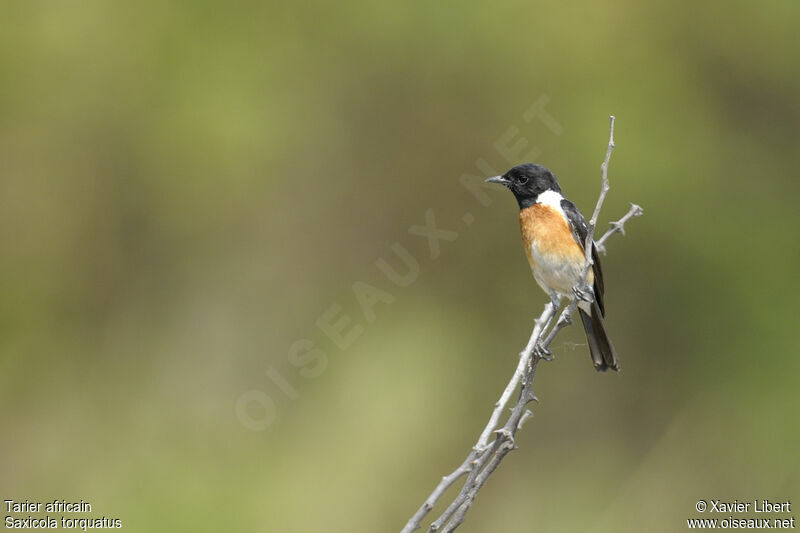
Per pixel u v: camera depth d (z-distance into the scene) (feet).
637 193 50.06
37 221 48.16
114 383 47.62
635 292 51.34
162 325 48.96
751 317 50.47
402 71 51.01
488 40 50.29
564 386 49.93
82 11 48.88
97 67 49.01
